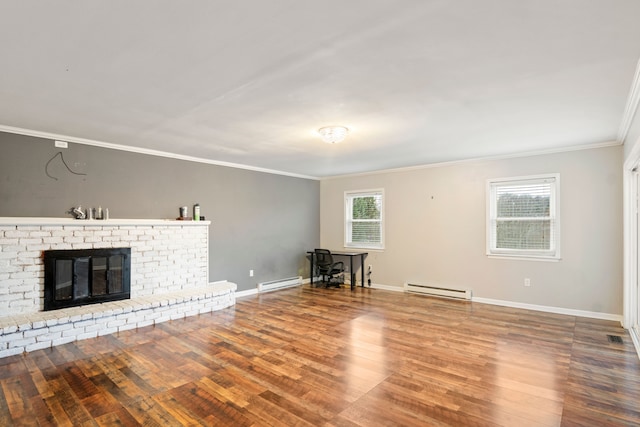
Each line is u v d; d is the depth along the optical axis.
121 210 4.76
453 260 5.99
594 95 2.81
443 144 4.59
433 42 1.98
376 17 1.73
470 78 2.48
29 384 2.78
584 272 4.77
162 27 1.82
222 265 5.97
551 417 2.33
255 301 5.75
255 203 6.55
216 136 4.18
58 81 2.54
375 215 7.09
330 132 3.73
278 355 3.39
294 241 7.34
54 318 3.66
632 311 4.18
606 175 4.61
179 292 5.07
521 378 2.90
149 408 2.43
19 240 3.78
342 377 2.92
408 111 3.21
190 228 5.33
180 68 2.32
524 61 2.22
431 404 2.49
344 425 2.23
